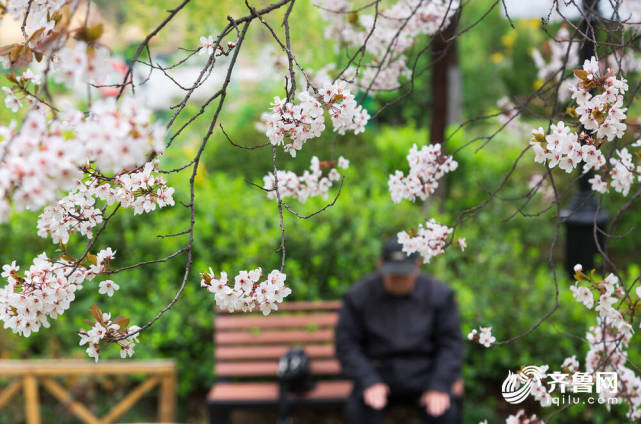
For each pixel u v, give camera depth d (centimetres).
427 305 333
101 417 412
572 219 489
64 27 109
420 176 191
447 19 225
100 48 111
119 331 144
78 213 149
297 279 435
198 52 154
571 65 251
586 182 489
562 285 421
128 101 106
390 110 678
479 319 406
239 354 392
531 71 823
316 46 420
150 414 422
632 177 169
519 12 373
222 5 474
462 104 1072
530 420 186
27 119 106
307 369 362
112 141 104
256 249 438
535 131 155
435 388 315
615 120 144
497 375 407
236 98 893
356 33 234
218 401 357
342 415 426
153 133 108
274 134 146
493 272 441
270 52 240
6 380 419
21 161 103
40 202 106
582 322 387
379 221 477
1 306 142
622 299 163
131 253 446
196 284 439
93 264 148
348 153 643
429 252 190
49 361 383
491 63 1107
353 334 335
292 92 145
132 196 146
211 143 655
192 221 139
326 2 236
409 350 330
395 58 229
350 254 452
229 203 493
